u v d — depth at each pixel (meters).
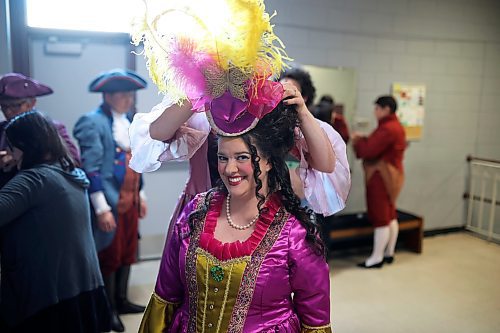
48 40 3.26
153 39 0.97
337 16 3.98
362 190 4.32
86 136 2.54
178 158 1.30
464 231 4.83
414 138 4.49
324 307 1.11
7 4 3.07
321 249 1.11
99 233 2.55
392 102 3.64
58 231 1.69
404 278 3.53
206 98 1.01
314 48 3.93
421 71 4.42
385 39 4.21
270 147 1.05
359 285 3.38
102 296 1.93
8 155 1.74
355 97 4.16
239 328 1.06
